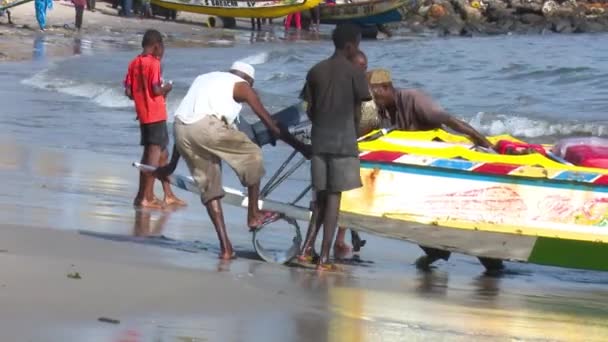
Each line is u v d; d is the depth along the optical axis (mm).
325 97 29500
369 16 176750
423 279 31312
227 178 49438
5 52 116625
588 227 30266
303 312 24703
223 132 30031
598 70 96688
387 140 32031
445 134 33438
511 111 74500
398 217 30812
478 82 92750
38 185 42781
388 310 26266
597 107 76875
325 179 29984
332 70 29531
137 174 47875
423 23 196250
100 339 20641
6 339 20078
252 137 31500
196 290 25516
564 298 29953
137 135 61562
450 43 151250
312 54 123312
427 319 25781
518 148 32594
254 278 28094
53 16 157125
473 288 30641
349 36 29703
